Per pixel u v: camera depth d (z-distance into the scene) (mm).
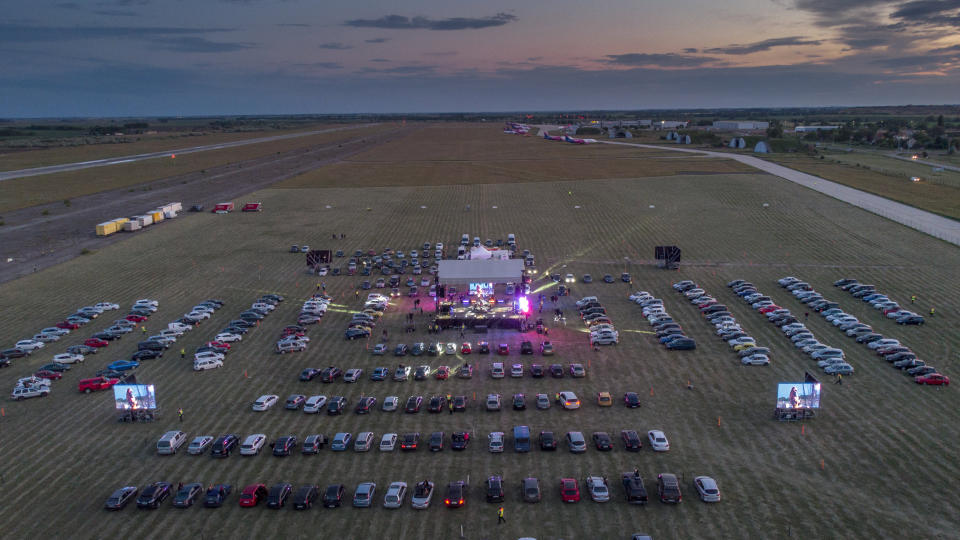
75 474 50844
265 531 43438
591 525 43656
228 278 108375
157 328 85000
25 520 45000
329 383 67312
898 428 56250
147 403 59688
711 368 70312
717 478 49250
